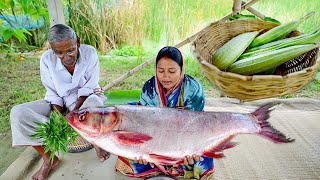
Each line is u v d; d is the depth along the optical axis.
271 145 2.71
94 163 2.56
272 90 1.60
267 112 1.65
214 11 5.00
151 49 5.21
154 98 1.99
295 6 4.91
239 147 2.68
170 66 1.73
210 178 2.14
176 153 1.66
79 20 5.04
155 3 4.92
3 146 3.06
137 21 5.10
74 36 2.26
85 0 4.91
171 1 4.80
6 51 5.25
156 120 1.62
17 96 4.04
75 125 1.54
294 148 2.66
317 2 4.91
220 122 1.64
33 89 4.23
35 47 5.53
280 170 2.41
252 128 1.63
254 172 2.39
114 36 5.29
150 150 1.63
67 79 2.59
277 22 2.35
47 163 2.40
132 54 5.17
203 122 1.64
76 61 2.54
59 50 2.22
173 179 2.16
